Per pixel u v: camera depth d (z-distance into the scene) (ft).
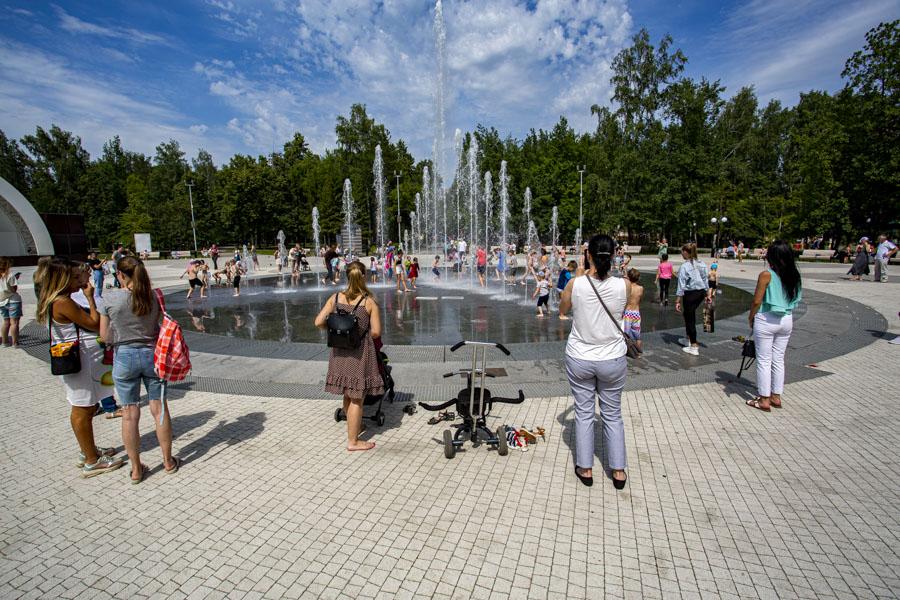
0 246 112.98
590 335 12.08
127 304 12.44
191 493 12.53
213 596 8.90
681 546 10.18
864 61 109.81
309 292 62.39
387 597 8.83
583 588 8.99
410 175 234.58
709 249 180.55
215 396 20.04
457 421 17.13
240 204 200.75
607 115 157.69
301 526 11.02
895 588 8.89
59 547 10.39
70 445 15.65
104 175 250.16
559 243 187.93
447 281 74.28
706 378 21.76
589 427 12.64
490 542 10.36
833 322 35.06
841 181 116.37
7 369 25.05
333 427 16.75
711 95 156.87
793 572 9.37
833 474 13.16
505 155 196.13
